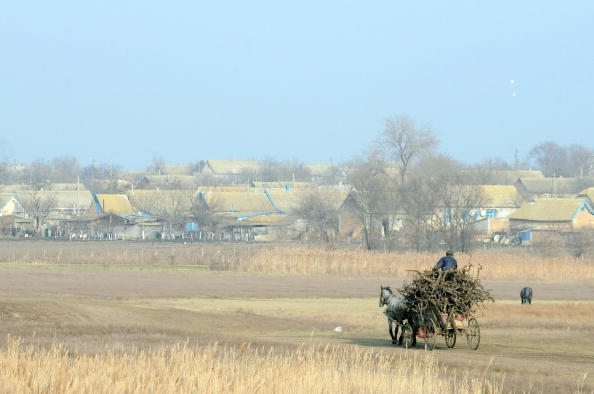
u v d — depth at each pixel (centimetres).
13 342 8844
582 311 19850
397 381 8088
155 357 8481
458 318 11981
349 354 10594
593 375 9406
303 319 18175
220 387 7369
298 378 7788
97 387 7188
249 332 15750
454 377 8850
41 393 6981
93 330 13462
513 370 9688
